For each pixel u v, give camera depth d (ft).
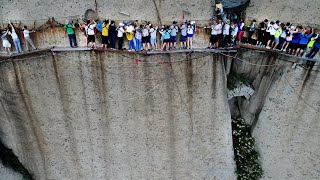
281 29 59.16
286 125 65.77
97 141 67.51
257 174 71.36
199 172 72.02
